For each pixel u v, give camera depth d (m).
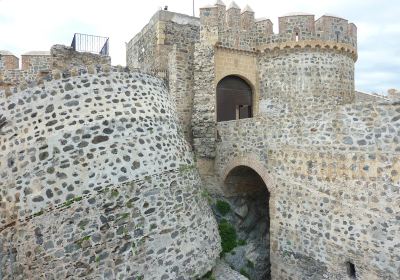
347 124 9.03
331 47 15.22
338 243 9.12
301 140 10.25
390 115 8.14
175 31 16.86
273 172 11.16
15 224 7.40
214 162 13.96
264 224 13.89
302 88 15.12
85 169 7.67
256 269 12.20
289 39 15.13
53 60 10.19
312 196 9.88
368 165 8.52
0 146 7.88
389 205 8.06
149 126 8.77
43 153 7.62
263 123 11.61
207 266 8.74
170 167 8.78
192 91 15.36
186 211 8.70
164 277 7.89
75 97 8.10
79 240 7.27
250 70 15.78
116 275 7.39
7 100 8.09
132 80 8.95
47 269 7.15
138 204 7.94
